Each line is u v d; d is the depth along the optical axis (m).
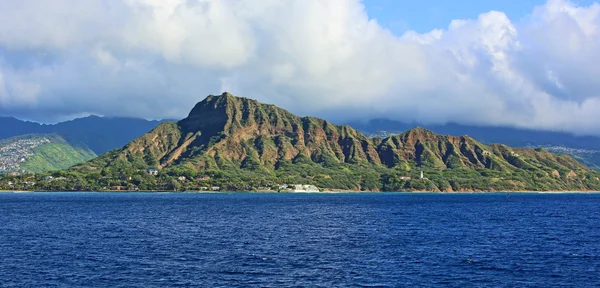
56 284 68.56
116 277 72.31
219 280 70.50
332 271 76.06
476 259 85.44
